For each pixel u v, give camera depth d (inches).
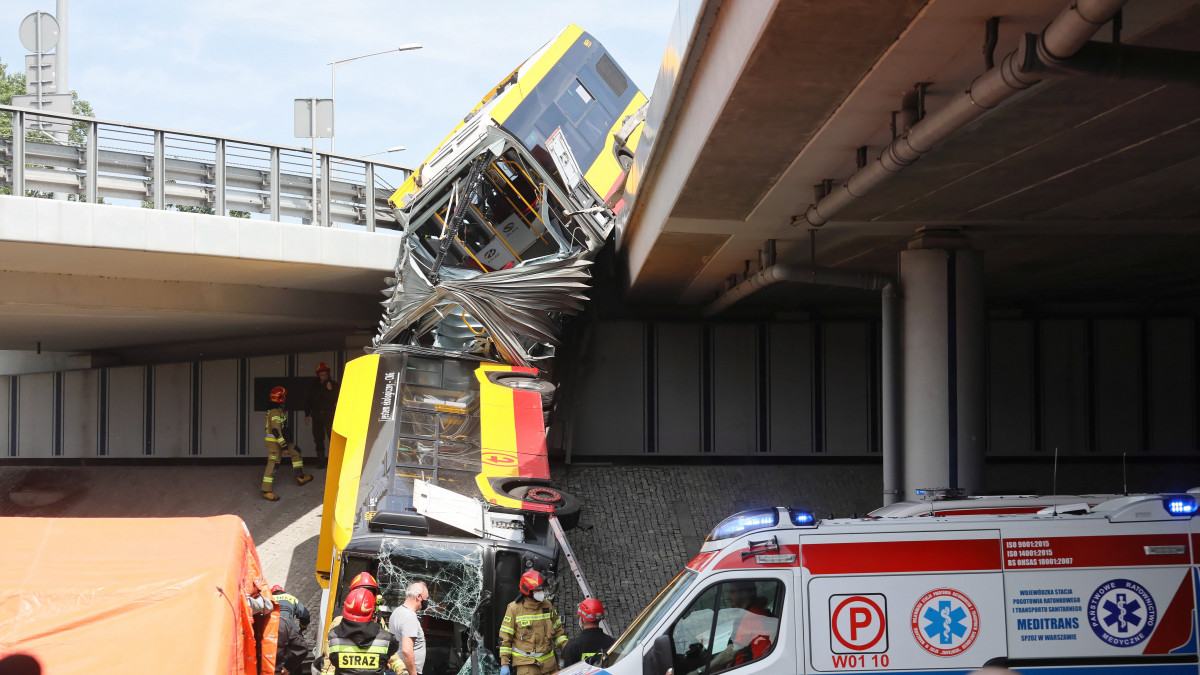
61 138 716.0
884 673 260.7
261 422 932.0
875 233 558.6
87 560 299.4
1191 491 296.8
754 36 279.4
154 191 655.1
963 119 282.7
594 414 928.3
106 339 941.8
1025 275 756.0
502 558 409.7
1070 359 933.8
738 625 268.5
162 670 276.7
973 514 337.4
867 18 261.7
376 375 543.5
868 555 265.3
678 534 720.3
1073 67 239.0
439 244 688.4
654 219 585.9
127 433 960.9
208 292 774.5
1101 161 393.7
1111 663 258.7
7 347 1010.1
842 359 948.0
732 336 948.6
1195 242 596.1
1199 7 247.9
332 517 519.8
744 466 888.9
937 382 532.4
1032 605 260.7
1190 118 335.6
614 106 685.3
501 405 545.6
